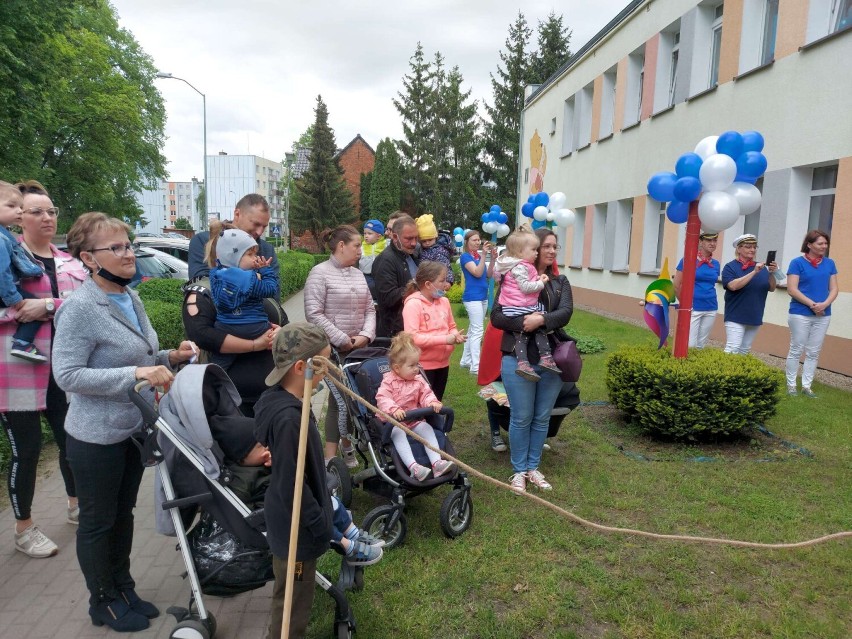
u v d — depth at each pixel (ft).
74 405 9.46
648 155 48.73
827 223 31.32
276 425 7.99
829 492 15.14
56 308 11.93
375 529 12.33
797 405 22.65
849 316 28.07
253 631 10.09
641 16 49.93
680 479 15.99
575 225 67.51
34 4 49.67
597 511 14.28
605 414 21.95
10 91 49.98
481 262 27.63
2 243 11.48
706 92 39.83
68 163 98.89
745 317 23.97
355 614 10.32
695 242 18.80
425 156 167.22
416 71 170.40
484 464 17.47
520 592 11.06
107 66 98.78
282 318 13.71
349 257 16.24
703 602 10.77
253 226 14.14
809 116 30.83
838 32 28.60
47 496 15.35
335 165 184.75
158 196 339.16
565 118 70.23
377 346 16.05
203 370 9.22
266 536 8.86
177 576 11.81
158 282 35.22
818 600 10.80
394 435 12.75
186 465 9.27
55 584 11.47
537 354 14.75
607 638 9.80
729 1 37.58
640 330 42.32
